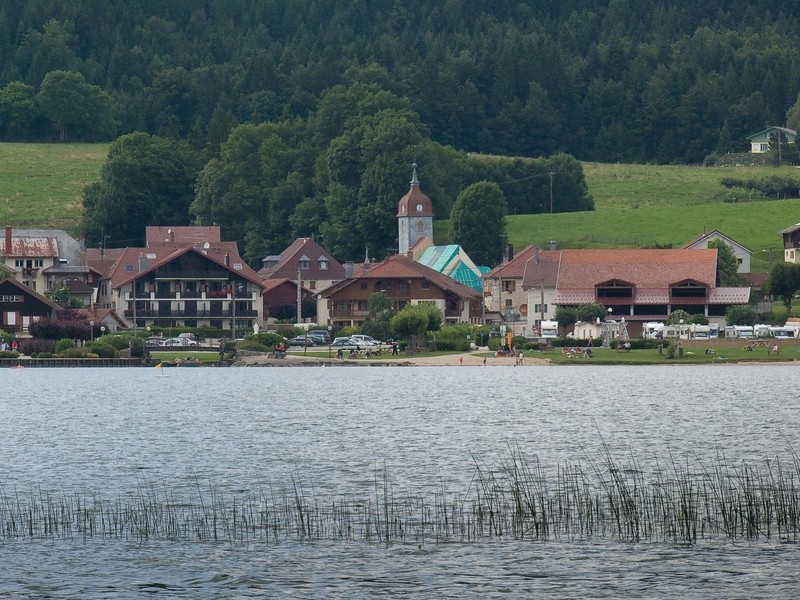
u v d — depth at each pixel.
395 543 158.38
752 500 171.00
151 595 140.50
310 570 148.00
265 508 179.50
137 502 185.38
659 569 146.50
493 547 156.00
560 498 177.75
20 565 150.50
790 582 141.62
